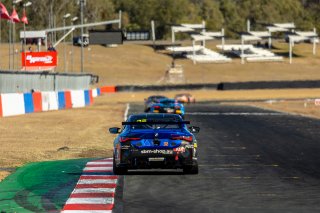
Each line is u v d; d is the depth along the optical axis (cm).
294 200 4450
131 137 5578
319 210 4041
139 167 5584
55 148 8419
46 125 12619
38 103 17500
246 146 8769
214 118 15575
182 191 4878
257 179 5566
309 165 6631
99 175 5794
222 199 4500
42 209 4100
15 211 4025
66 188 5044
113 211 4019
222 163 6831
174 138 5591
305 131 11456
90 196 4606
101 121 14188
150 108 15188
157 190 4928
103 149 8338
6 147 8431
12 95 15538
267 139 9862
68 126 12512
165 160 5556
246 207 4166
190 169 5816
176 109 15038
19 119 14150
